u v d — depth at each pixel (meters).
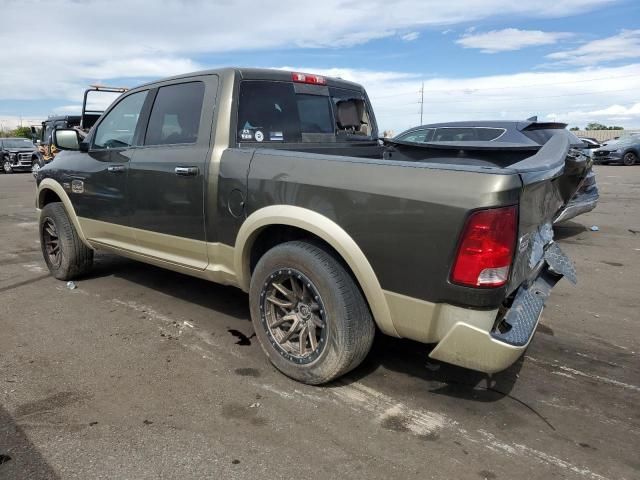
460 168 2.59
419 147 4.47
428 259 2.64
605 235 8.33
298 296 3.25
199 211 3.72
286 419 2.92
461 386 3.32
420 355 3.75
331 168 3.00
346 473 2.47
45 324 4.31
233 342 3.96
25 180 20.05
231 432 2.79
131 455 2.59
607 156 24.84
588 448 2.69
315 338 3.21
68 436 2.74
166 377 3.39
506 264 2.53
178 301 4.88
